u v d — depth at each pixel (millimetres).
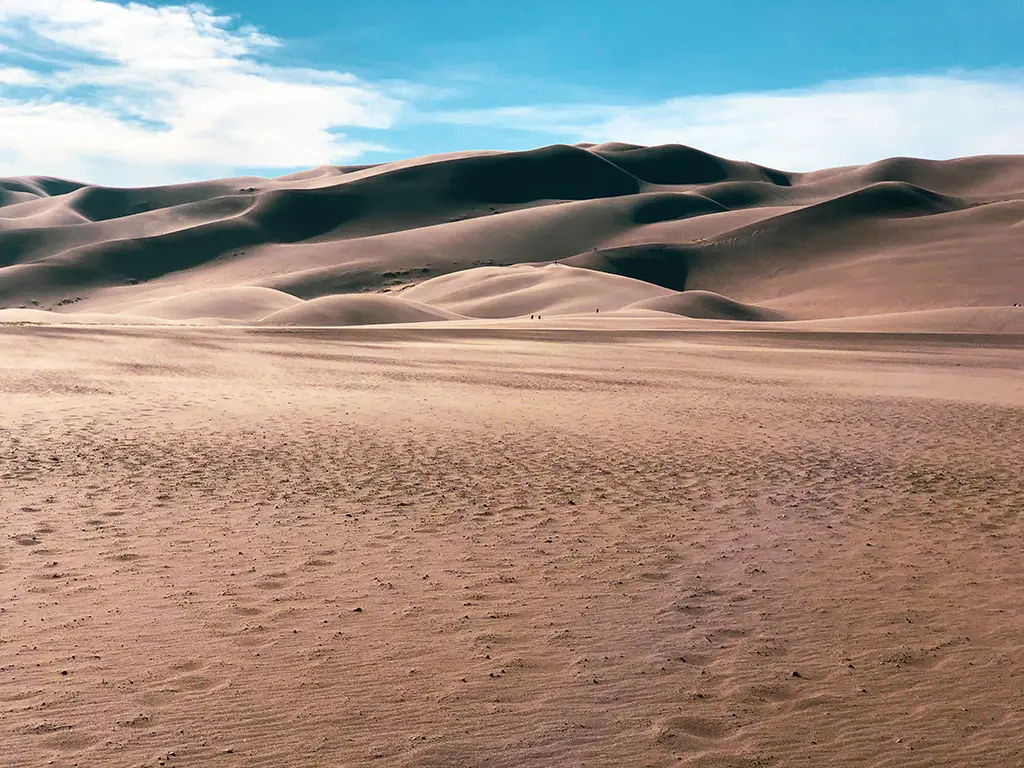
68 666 6047
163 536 9375
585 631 6980
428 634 6836
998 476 14055
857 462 15148
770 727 5422
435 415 19438
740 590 8094
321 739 5125
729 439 17344
